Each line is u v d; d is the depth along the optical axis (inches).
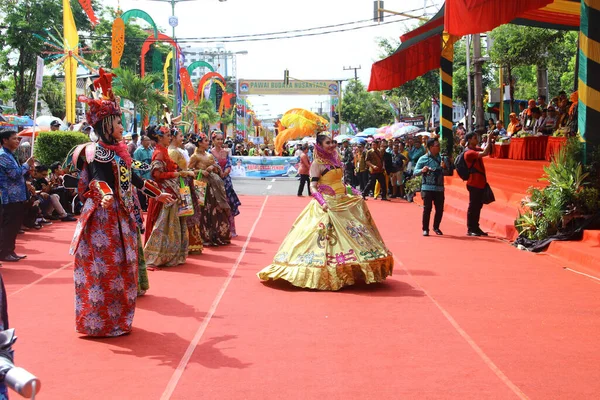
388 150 954.1
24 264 387.5
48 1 1510.8
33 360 213.6
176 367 207.3
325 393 184.9
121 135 248.4
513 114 839.7
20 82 1562.5
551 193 436.1
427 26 764.0
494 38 1187.3
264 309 280.1
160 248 372.8
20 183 397.1
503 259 403.9
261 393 185.2
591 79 445.4
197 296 304.5
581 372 201.8
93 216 239.9
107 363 211.0
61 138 662.5
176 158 386.9
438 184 511.8
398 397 181.6
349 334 242.8
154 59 2007.9
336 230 319.6
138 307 283.9
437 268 374.3
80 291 239.6
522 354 219.3
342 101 2797.7
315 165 327.6
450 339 236.4
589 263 366.0
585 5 446.3
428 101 1780.3
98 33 1807.3
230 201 499.5
